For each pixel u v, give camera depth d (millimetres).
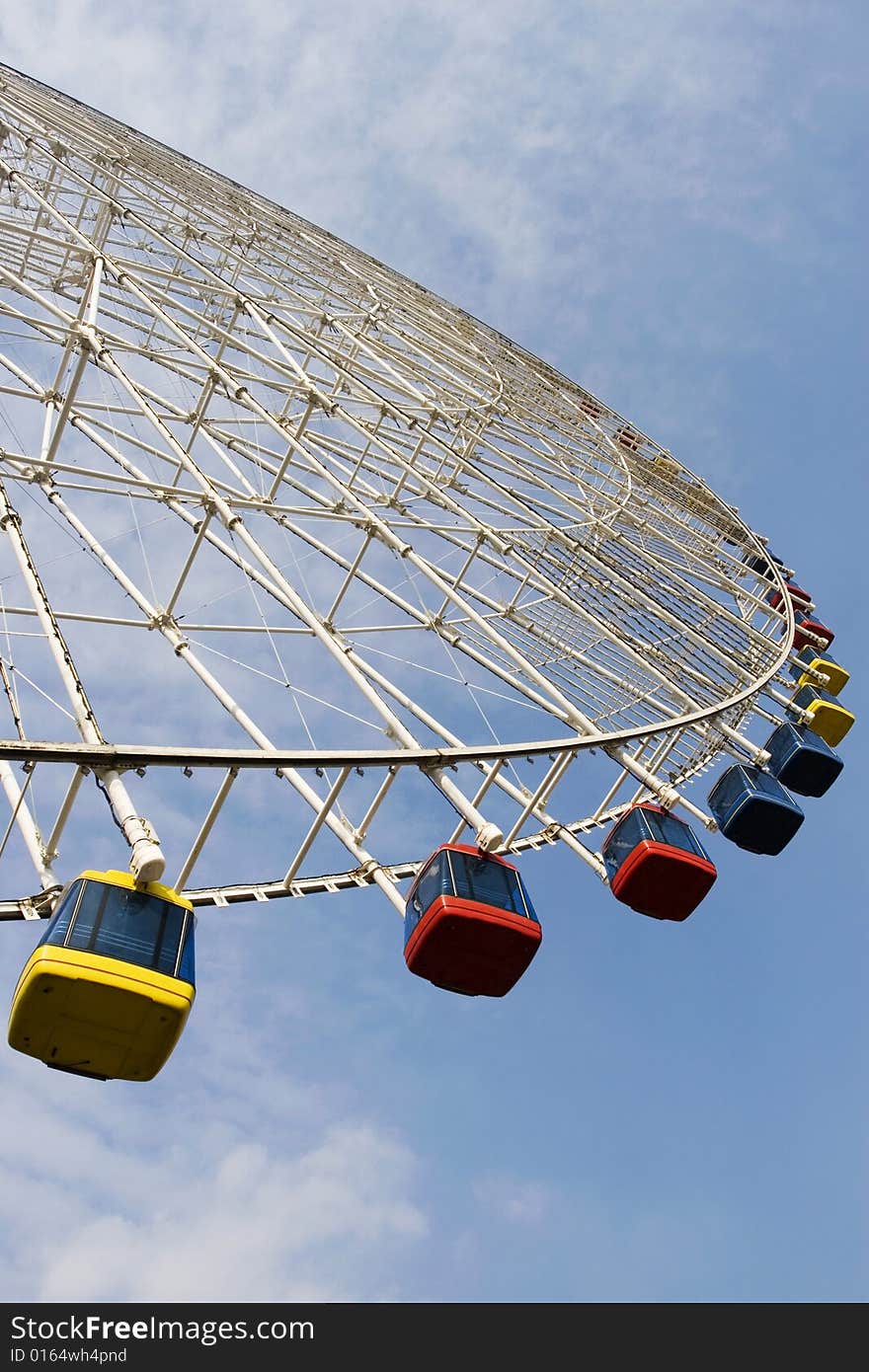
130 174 31516
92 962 12562
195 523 23266
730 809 28234
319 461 26812
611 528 33969
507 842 18312
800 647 42656
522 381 41406
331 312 34469
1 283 25031
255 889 19406
